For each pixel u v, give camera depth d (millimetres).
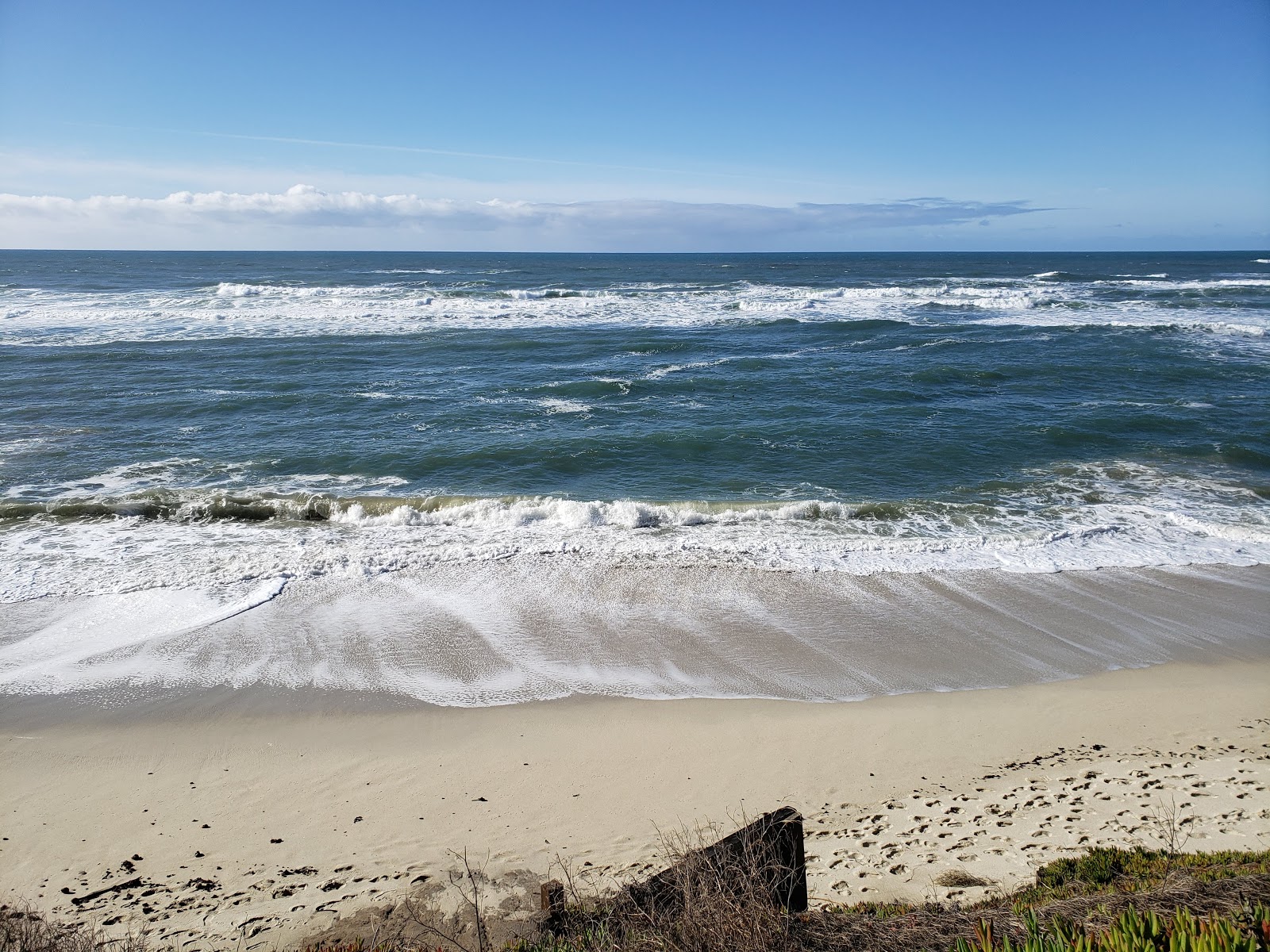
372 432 18188
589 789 6492
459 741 7227
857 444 17297
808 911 4305
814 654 8844
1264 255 187750
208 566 11000
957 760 6848
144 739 7227
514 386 23062
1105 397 21688
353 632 9266
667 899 3842
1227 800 5973
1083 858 5121
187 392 21609
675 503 13445
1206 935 2641
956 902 4723
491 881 5348
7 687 8031
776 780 6590
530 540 12148
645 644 9039
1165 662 8641
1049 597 10211
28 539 11953
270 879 5438
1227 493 14211
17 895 5273
